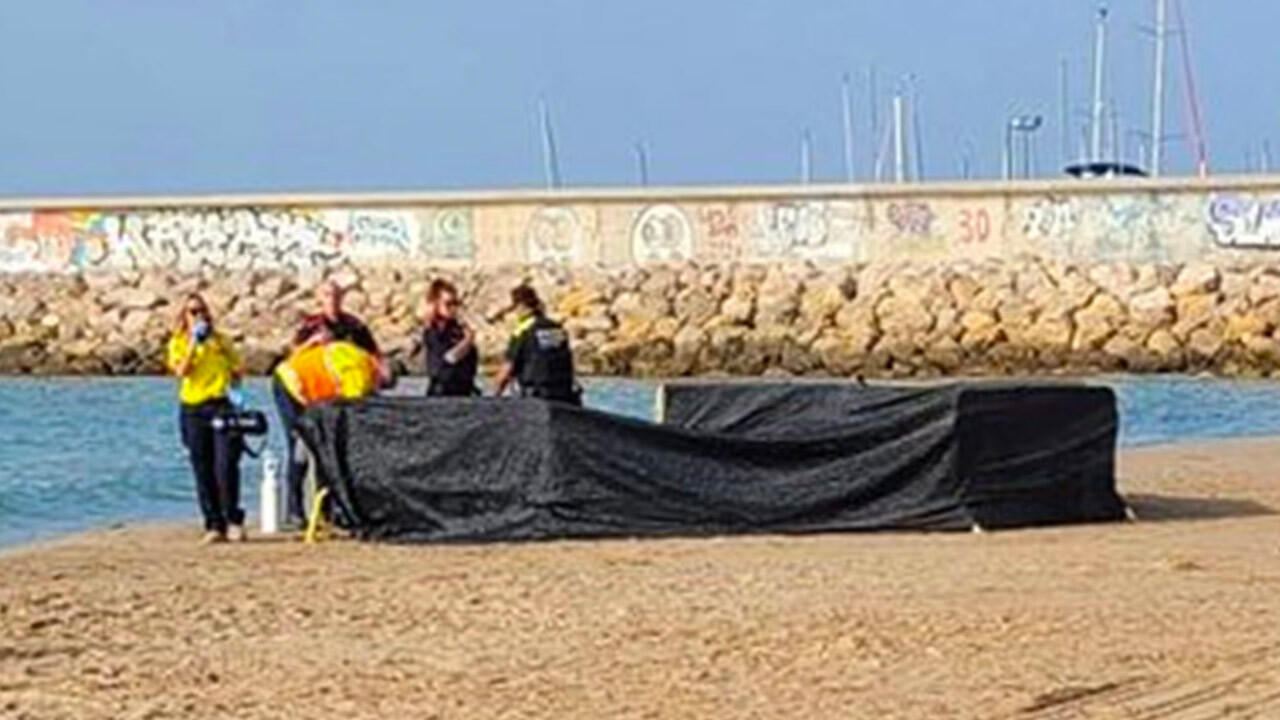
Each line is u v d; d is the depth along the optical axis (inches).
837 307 2453.2
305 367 842.8
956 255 2466.8
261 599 653.9
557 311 2493.8
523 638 573.6
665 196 2514.8
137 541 832.3
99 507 1109.7
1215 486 1020.5
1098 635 569.9
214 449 825.5
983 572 704.4
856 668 524.1
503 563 738.8
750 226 2503.7
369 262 2596.0
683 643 561.6
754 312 2466.8
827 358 2439.7
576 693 494.9
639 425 815.7
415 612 623.2
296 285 2610.7
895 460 834.8
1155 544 785.6
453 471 815.1
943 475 834.2
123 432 1733.5
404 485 817.5
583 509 810.2
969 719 464.4
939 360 2421.3
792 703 482.3
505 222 2556.6
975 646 553.6
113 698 494.3
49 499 1152.2
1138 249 2427.4
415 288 2556.6
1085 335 2399.1
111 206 2674.7
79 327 2642.7
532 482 810.8
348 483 825.5
